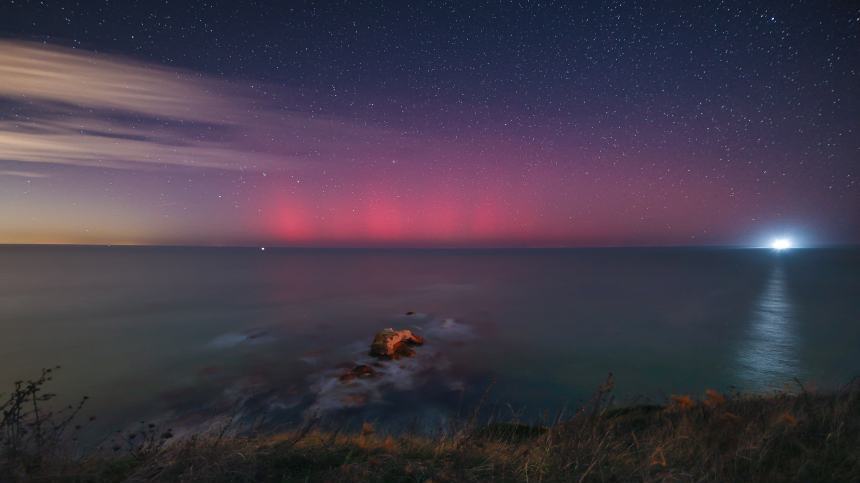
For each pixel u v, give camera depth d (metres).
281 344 31.30
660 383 23.27
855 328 36.78
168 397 20.50
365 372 23.39
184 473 3.36
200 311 46.62
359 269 122.69
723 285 73.38
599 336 34.47
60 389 21.84
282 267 132.38
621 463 3.71
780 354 28.88
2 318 43.12
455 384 22.14
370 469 3.53
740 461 3.81
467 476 3.42
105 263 156.88
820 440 4.11
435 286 73.69
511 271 113.56
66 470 3.56
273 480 3.41
